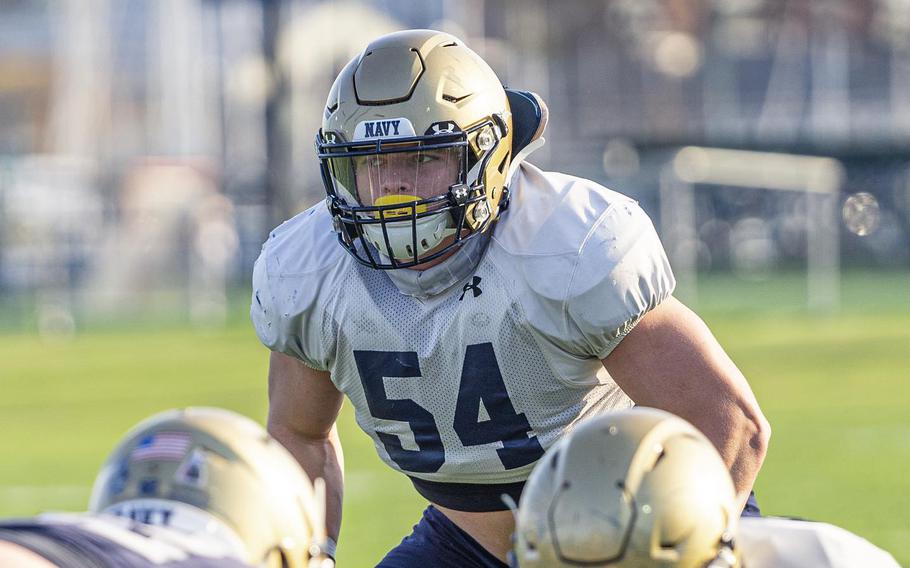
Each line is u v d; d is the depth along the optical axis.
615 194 10.34
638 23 99.19
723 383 9.88
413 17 92.75
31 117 98.69
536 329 10.01
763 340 54.25
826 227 81.44
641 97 99.62
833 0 97.50
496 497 10.97
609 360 10.17
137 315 76.69
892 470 26.55
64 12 99.62
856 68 98.06
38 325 72.75
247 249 89.25
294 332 10.88
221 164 94.12
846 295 77.25
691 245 84.56
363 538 21.02
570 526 6.81
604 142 99.44
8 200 79.19
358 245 10.49
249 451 7.27
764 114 99.00
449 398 10.45
